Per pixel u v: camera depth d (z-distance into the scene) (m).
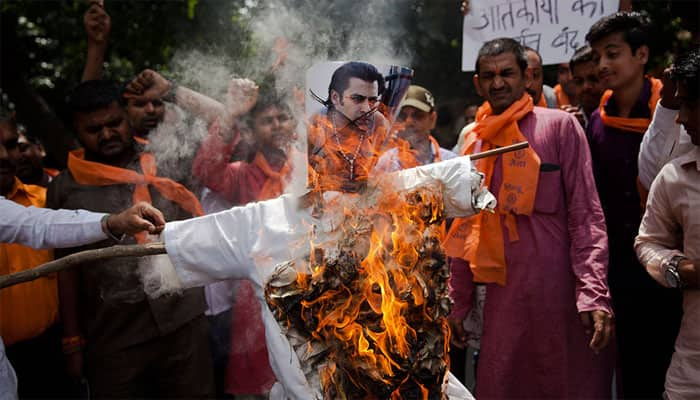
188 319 3.47
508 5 4.23
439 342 2.33
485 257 3.34
